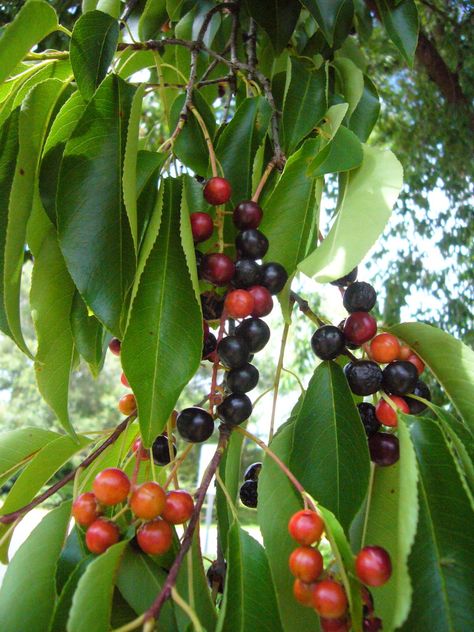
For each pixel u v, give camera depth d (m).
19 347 0.16
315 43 0.27
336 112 0.19
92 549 0.13
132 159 0.15
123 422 0.17
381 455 0.16
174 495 0.13
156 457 0.18
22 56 0.17
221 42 0.31
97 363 0.18
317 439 0.15
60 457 0.18
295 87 0.20
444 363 0.17
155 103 0.61
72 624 0.11
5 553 0.15
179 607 0.13
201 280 0.16
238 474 0.17
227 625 0.12
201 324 0.15
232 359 0.15
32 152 0.17
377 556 0.12
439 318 0.67
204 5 0.28
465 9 0.54
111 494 0.13
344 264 0.13
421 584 0.13
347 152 0.16
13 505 0.18
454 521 0.13
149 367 0.14
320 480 0.15
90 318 0.18
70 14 0.39
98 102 0.16
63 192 0.15
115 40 0.18
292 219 0.18
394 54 0.61
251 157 0.20
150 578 0.13
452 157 0.63
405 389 0.16
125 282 0.15
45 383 0.17
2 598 0.14
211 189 0.17
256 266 0.16
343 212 0.15
